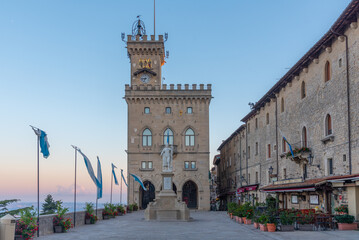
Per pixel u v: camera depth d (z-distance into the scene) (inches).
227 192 3358.8
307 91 1545.3
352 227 1055.0
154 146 2807.6
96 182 1562.5
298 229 1072.8
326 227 1092.5
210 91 2847.0
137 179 2282.2
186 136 2837.1
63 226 1109.1
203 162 2805.1
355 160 1134.4
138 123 2829.7
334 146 1283.2
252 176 2516.0
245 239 916.0
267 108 2165.4
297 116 1660.9
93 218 1453.0
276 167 1957.4
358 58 1122.7
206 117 2847.0
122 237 983.0
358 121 1119.6
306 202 1499.8
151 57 3048.7
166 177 1648.6
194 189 2888.8
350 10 1099.9
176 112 2844.5
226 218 1784.0
